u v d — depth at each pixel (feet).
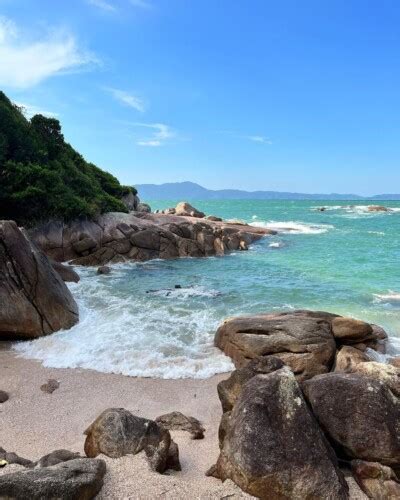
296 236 130.31
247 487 17.30
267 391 19.62
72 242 85.76
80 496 15.75
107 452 19.48
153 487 17.34
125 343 39.32
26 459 20.81
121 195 131.75
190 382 32.73
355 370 22.38
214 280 68.85
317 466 17.31
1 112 90.43
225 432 21.80
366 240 118.62
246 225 142.82
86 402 29.45
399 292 59.52
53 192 87.25
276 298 56.34
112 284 66.03
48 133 106.93
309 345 34.09
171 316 48.21
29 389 31.07
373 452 18.33
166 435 20.86
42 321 41.50
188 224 103.71
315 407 19.83
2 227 42.14
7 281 40.60
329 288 61.87
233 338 36.94
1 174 84.74
